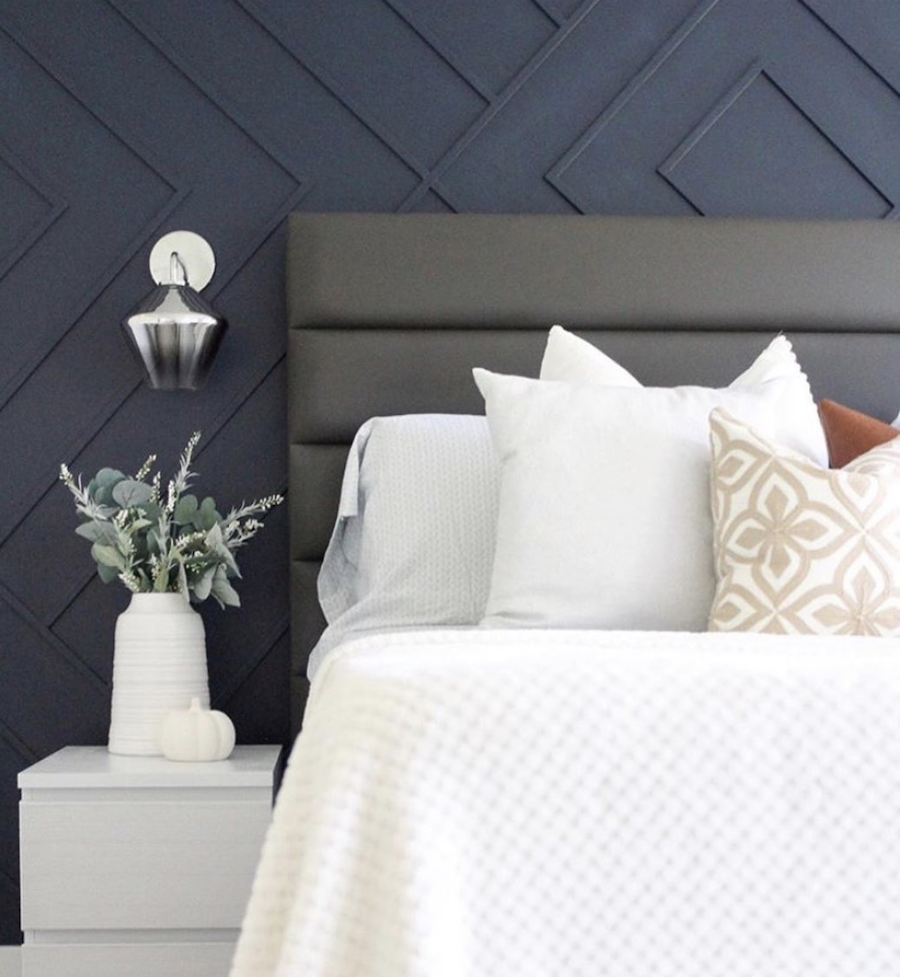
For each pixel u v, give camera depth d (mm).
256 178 3043
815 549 2043
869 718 1275
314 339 2932
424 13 3064
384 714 1286
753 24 3107
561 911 1225
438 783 1244
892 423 2900
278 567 3020
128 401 3016
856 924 1227
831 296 2992
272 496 2967
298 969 1201
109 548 2779
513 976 1209
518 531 2254
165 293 2875
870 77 3113
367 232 2939
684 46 3100
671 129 3090
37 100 3016
